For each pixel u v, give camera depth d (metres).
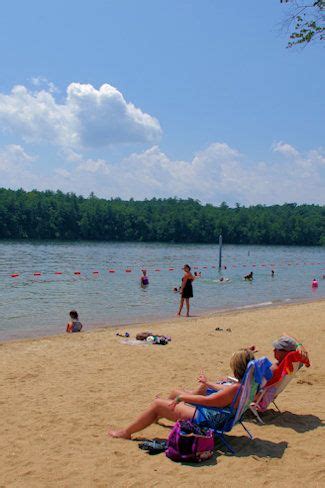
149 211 152.75
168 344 12.20
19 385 8.38
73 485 4.71
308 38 9.53
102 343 12.31
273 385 6.26
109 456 5.36
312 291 29.27
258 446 5.48
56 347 11.80
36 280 32.34
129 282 32.09
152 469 4.98
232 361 5.49
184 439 5.13
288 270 48.88
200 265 52.41
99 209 132.38
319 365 9.67
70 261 51.81
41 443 5.80
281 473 4.79
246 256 76.75
